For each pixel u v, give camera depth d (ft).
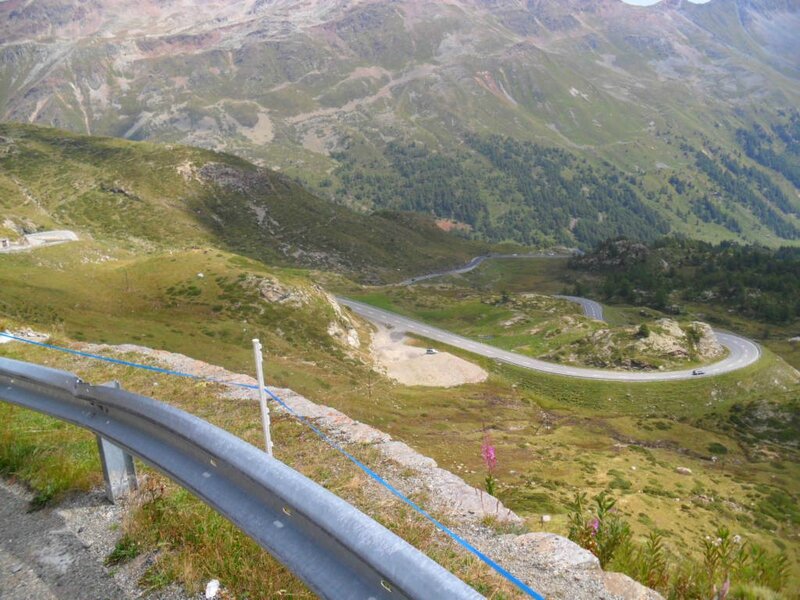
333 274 651.66
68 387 18.01
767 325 579.07
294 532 10.84
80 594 13.37
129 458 17.85
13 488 19.13
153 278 337.11
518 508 83.92
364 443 31.14
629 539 20.84
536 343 414.21
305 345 305.73
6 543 15.85
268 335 294.05
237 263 365.81
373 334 425.69
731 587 17.97
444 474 26.71
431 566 8.07
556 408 310.04
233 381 44.01
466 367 341.00
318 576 9.77
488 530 20.26
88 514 17.07
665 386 345.72
